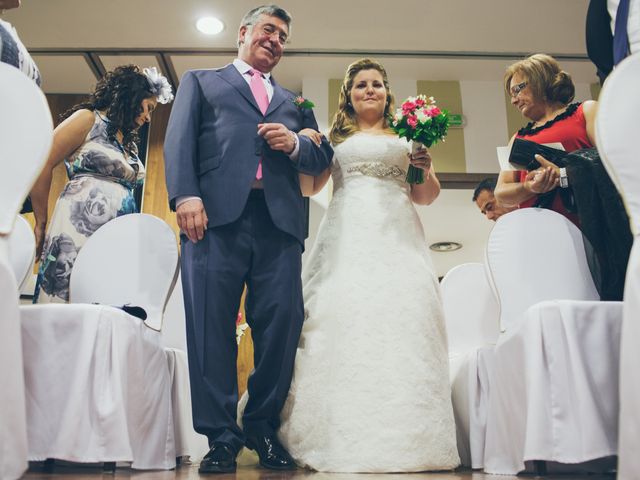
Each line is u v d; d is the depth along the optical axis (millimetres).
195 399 2057
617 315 1620
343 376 2176
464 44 5203
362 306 2277
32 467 1848
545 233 2059
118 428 1670
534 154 2197
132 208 2629
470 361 2273
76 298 2209
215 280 2137
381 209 2492
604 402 1563
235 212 2158
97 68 5434
